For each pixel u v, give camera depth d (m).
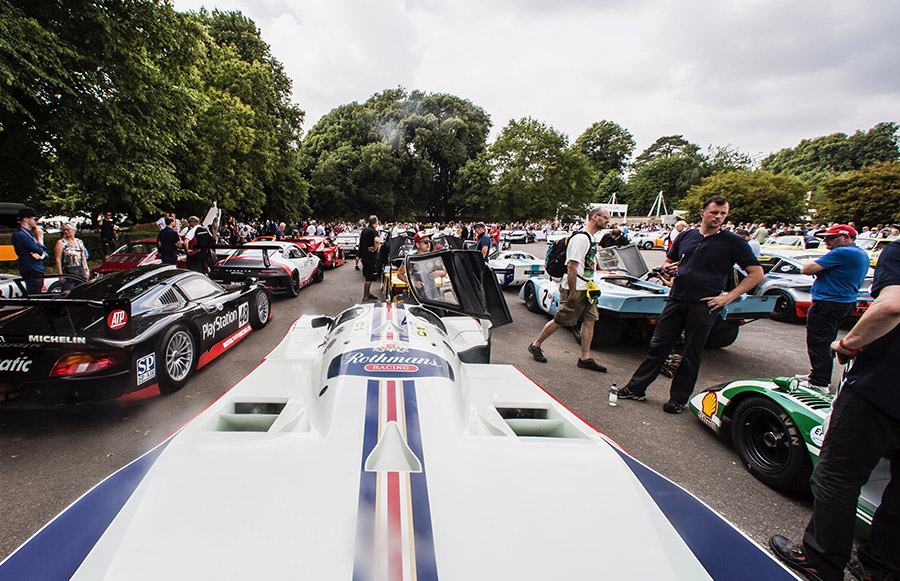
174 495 1.22
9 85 6.40
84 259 7.14
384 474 1.31
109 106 8.23
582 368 4.62
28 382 2.68
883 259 1.66
